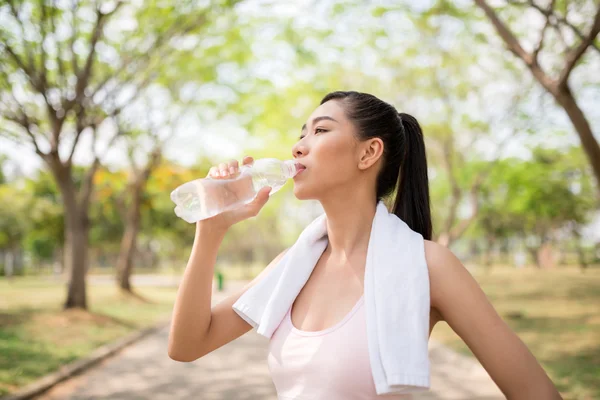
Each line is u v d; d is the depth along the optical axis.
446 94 16.11
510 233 42.81
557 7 7.15
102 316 12.31
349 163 1.46
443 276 1.29
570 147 17.80
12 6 8.70
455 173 18.72
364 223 1.49
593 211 35.09
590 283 23.28
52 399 5.96
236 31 12.24
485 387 6.23
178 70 13.44
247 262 55.25
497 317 1.25
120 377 7.13
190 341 1.50
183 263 57.50
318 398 1.29
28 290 22.44
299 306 1.49
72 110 11.03
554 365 7.21
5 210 35.75
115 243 40.81
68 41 10.18
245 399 5.92
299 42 12.73
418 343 1.23
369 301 1.30
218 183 1.43
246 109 15.22
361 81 16.52
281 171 1.43
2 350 8.13
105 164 15.05
